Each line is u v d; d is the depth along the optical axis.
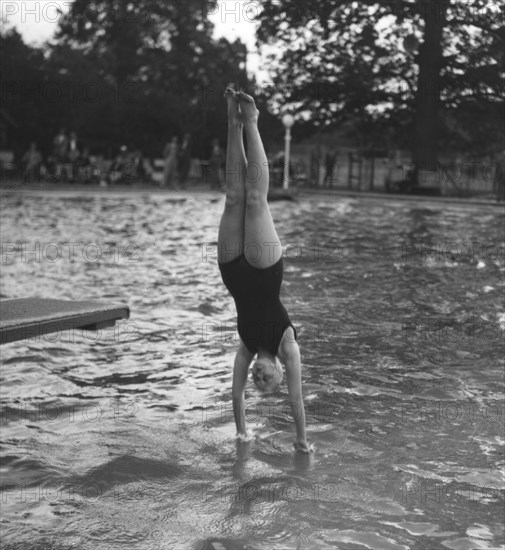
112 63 44.00
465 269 12.47
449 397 6.19
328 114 36.38
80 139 40.38
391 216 21.67
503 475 4.69
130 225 19.44
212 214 22.50
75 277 11.86
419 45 31.53
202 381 6.70
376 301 9.87
